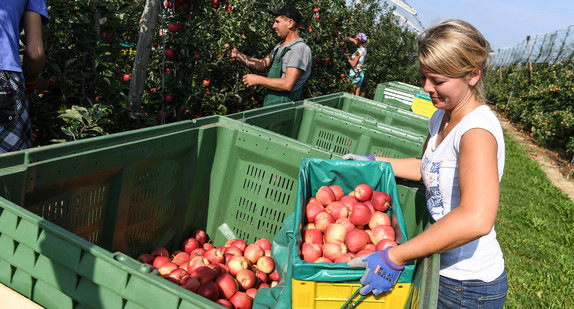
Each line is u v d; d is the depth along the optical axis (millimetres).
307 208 2172
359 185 2260
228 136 2793
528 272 4273
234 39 4844
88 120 2625
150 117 3635
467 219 1204
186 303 1089
